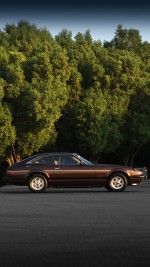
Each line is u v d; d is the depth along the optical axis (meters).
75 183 23.88
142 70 55.59
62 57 48.94
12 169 23.97
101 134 48.88
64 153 24.16
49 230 11.16
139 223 12.24
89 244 9.46
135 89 52.22
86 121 49.03
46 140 47.53
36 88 46.00
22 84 46.50
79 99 51.69
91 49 56.84
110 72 51.69
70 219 13.05
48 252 8.76
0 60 48.91
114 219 13.02
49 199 19.36
